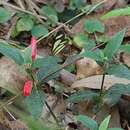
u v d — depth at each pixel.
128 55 0.98
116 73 0.69
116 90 0.76
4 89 0.87
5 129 0.78
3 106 0.78
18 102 0.79
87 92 0.77
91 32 1.04
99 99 0.78
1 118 0.79
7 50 0.69
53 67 0.73
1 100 0.85
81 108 0.85
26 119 0.48
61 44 1.01
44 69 0.73
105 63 0.70
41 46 1.02
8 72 0.87
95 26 1.05
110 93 0.76
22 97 0.80
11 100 0.78
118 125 0.84
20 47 0.99
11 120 0.80
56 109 0.86
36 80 0.72
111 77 0.86
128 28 1.05
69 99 0.78
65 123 0.83
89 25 1.05
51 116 0.82
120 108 0.87
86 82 0.88
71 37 1.05
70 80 0.92
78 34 1.05
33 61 0.70
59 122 0.83
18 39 1.05
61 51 1.01
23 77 0.85
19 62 0.69
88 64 0.93
